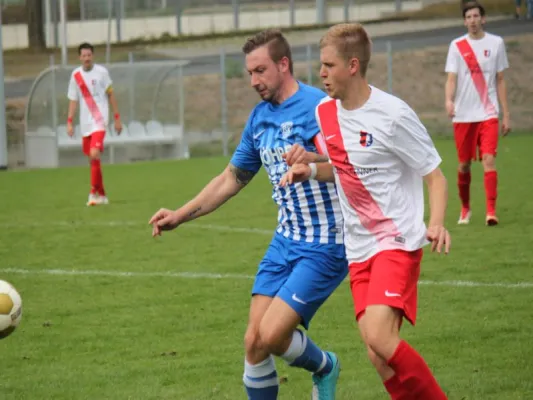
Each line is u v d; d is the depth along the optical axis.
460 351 18.89
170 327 21.64
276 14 149.88
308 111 14.77
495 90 34.41
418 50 99.94
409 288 13.23
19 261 30.47
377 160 13.45
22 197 48.66
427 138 13.45
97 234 35.81
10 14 130.00
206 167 62.31
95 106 45.22
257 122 15.27
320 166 13.99
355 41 13.36
